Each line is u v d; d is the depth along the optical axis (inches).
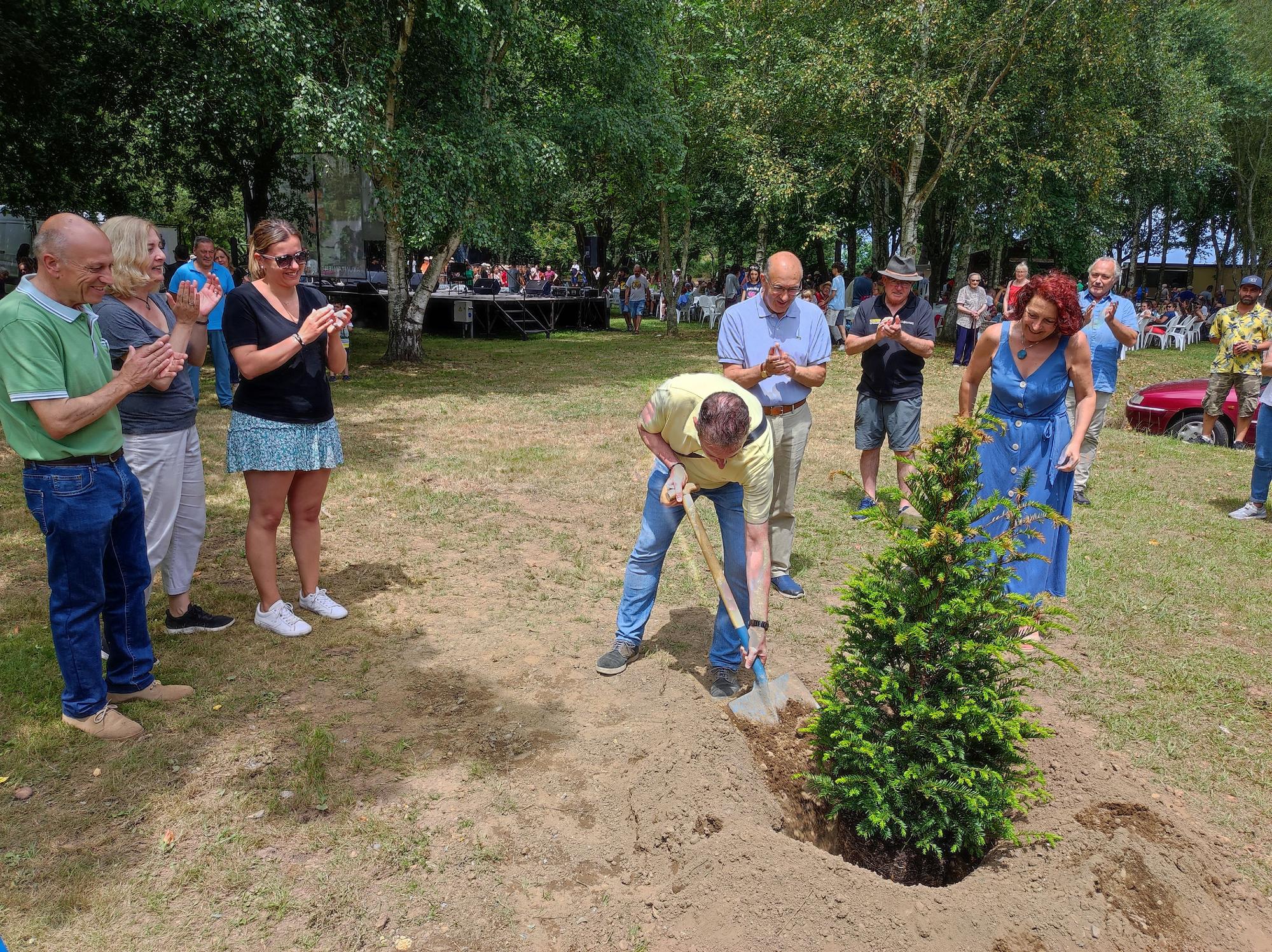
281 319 166.4
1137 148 827.4
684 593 211.8
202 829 121.0
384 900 110.0
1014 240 987.9
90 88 603.2
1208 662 180.2
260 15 430.9
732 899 106.5
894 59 679.7
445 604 200.5
